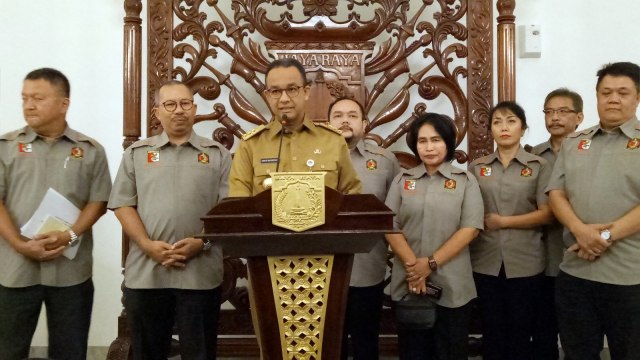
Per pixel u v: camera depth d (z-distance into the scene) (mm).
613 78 2352
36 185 2479
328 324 1639
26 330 2502
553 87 3865
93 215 2586
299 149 2002
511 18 3387
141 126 3623
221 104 3451
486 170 2939
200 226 2557
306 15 3443
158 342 2613
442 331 2619
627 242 2324
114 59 3799
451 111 3787
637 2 3857
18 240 2398
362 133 2963
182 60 3648
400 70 3461
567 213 2449
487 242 2873
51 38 3785
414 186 2738
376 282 2863
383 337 3443
